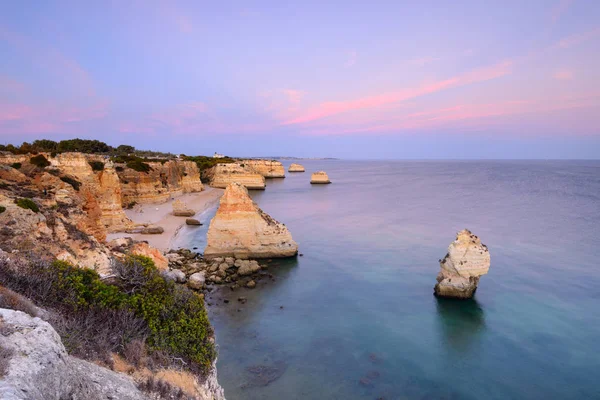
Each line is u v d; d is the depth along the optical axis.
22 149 53.19
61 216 20.17
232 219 40.91
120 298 11.88
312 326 26.55
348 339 24.86
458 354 23.28
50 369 6.45
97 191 47.56
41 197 23.20
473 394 19.70
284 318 27.67
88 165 47.59
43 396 5.94
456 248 30.42
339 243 48.47
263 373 20.88
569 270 37.34
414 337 25.23
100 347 9.69
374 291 32.84
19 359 6.11
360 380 20.58
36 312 8.88
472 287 30.92
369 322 27.25
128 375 9.61
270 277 35.97
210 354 13.17
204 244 47.59
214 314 27.97
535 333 25.75
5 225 16.36
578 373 21.50
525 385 20.48
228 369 21.09
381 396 19.31
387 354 23.19
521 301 30.61
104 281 12.66
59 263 11.67
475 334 25.64
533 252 43.19
